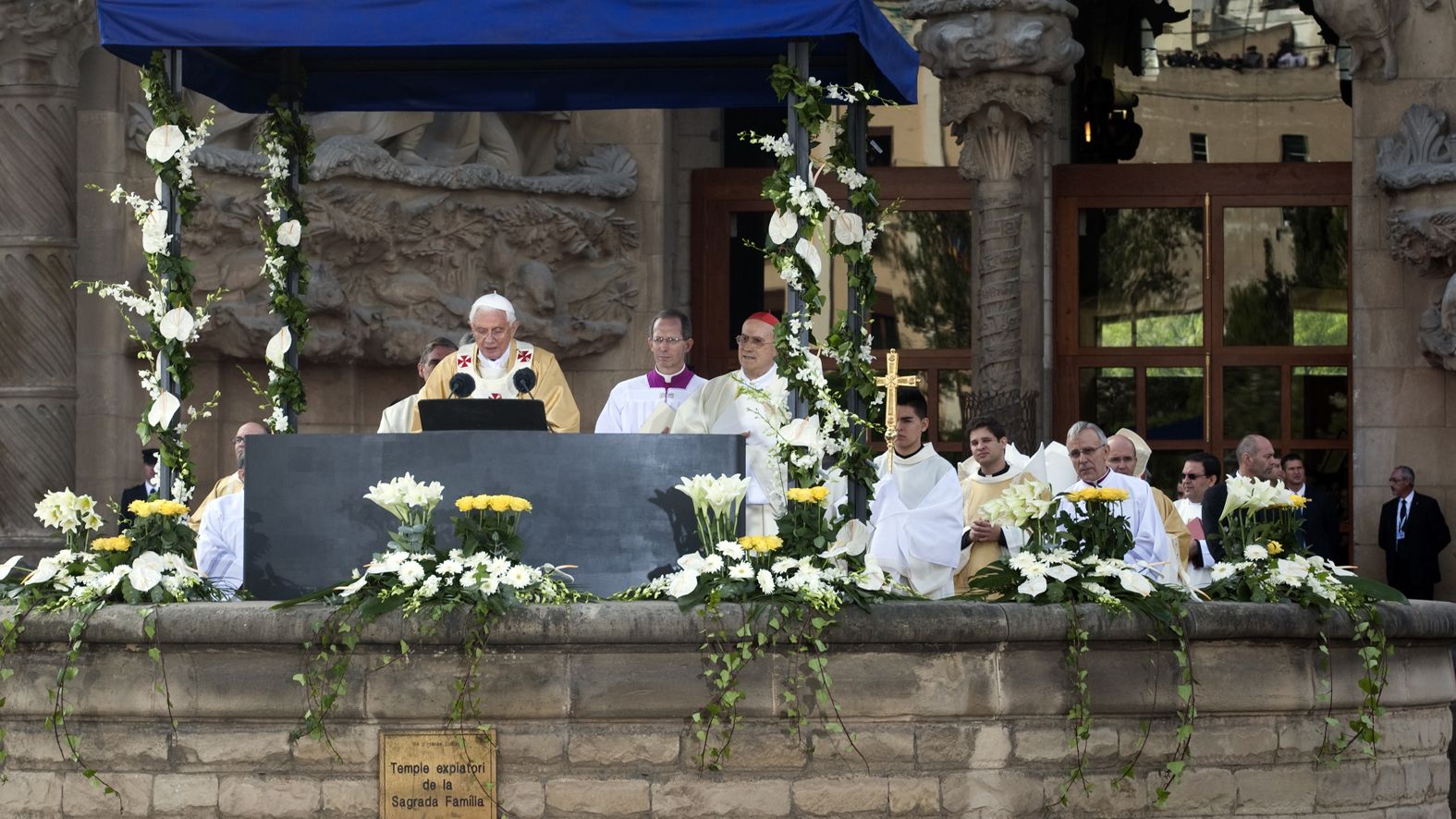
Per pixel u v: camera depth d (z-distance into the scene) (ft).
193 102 68.03
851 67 41.16
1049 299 83.30
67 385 65.05
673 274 81.97
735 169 82.53
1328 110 83.30
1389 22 73.31
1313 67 83.25
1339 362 82.69
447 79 46.11
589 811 32.81
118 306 67.62
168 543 36.19
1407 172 72.02
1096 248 84.38
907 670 33.37
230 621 33.09
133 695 33.63
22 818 34.30
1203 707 34.91
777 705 33.01
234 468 70.23
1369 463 74.28
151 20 36.45
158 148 38.55
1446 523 72.59
